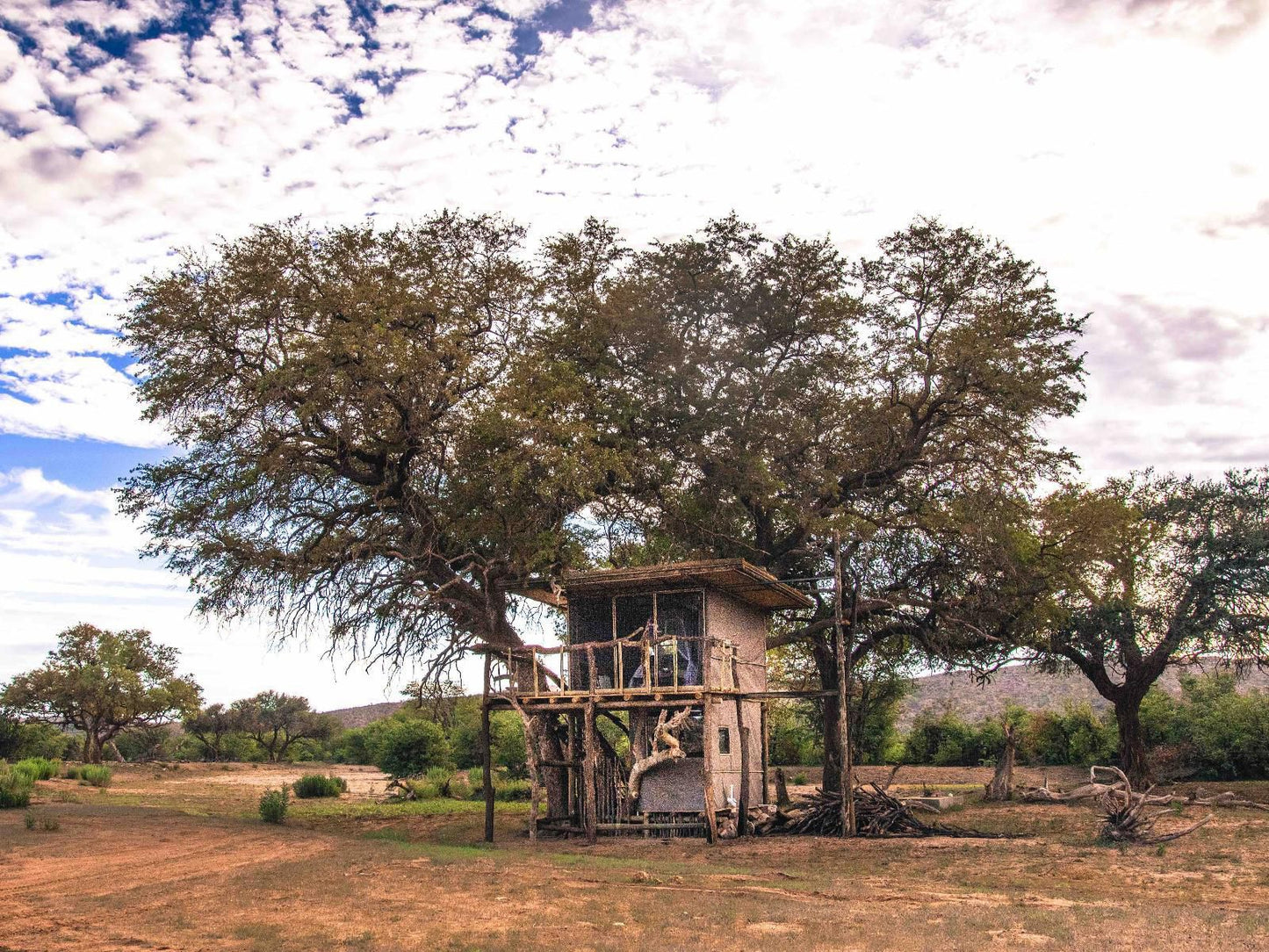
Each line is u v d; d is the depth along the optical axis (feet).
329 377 90.58
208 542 96.58
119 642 293.02
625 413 108.27
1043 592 121.39
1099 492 132.26
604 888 55.11
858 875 64.85
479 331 105.09
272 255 96.63
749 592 99.76
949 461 117.91
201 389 97.35
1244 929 43.55
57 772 167.84
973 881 61.82
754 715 106.42
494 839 91.91
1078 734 176.55
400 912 46.52
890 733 206.49
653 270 114.32
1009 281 115.34
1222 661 131.44
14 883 52.19
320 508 102.83
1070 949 39.47
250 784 190.29
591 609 98.99
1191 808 100.73
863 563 123.54
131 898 48.52
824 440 120.88
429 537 102.22
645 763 90.63
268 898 49.37
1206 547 122.11
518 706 91.91
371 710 474.49
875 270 117.60
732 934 42.83
